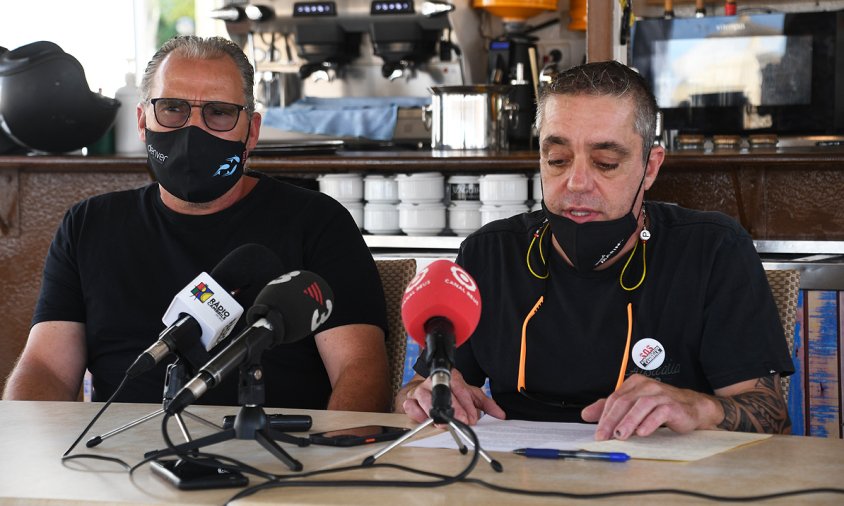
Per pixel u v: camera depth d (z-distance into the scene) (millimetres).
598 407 1467
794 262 2943
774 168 3148
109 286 2055
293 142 4598
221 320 1339
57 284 2092
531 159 3148
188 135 1950
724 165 3148
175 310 1365
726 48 4242
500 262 1851
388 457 1276
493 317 1833
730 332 1701
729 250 1751
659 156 1796
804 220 3141
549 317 1783
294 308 1251
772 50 4180
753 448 1310
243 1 5648
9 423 1497
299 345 2020
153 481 1171
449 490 1115
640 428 1367
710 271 1742
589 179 1682
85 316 2092
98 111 3521
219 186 1998
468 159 3201
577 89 1695
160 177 2002
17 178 3582
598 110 1672
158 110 1973
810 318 2855
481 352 1838
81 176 3555
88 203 2146
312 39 5520
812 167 3100
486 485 1127
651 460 1246
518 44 4984
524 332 1787
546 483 1146
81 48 6824
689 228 1785
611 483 1144
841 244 3037
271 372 1998
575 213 1706
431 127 3750
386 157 3271
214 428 1454
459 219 3248
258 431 1213
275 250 2053
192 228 2059
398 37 5395
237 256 1475
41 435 1415
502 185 3168
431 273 1271
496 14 5453
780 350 1694
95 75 6836
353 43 5637
